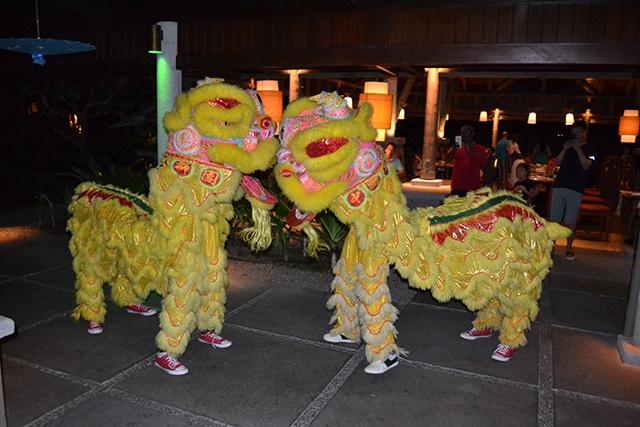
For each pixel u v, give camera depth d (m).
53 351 3.80
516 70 7.52
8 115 15.09
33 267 5.81
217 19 7.34
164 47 7.65
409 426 2.98
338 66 6.78
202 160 3.39
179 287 3.43
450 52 6.09
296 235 6.44
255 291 5.23
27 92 10.84
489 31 5.91
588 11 5.55
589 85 13.74
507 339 3.83
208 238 3.55
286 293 5.18
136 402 3.16
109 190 3.98
